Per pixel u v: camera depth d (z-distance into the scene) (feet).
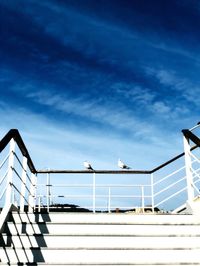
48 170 21.52
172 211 20.65
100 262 12.83
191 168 16.80
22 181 16.52
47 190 21.59
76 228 14.55
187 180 16.67
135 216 15.39
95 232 14.58
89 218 15.26
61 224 14.52
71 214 15.25
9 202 14.12
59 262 12.66
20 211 15.38
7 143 13.44
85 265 12.71
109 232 14.64
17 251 12.97
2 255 12.89
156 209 23.31
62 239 13.89
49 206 22.35
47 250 13.10
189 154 16.96
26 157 17.04
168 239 14.26
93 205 21.15
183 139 17.21
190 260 13.55
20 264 12.41
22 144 15.49
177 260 13.52
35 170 20.10
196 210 15.56
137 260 13.42
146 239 14.20
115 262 12.89
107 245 14.05
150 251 13.53
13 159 14.38
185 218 15.44
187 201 16.42
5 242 13.56
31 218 14.96
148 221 15.37
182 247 14.03
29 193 19.01
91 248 13.33
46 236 13.82
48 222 14.44
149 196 20.90
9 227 14.10
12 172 14.29
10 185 14.19
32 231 14.28
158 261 13.46
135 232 14.70
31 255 13.00
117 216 15.34
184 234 14.37
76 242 13.96
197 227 14.87
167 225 14.80
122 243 14.10
